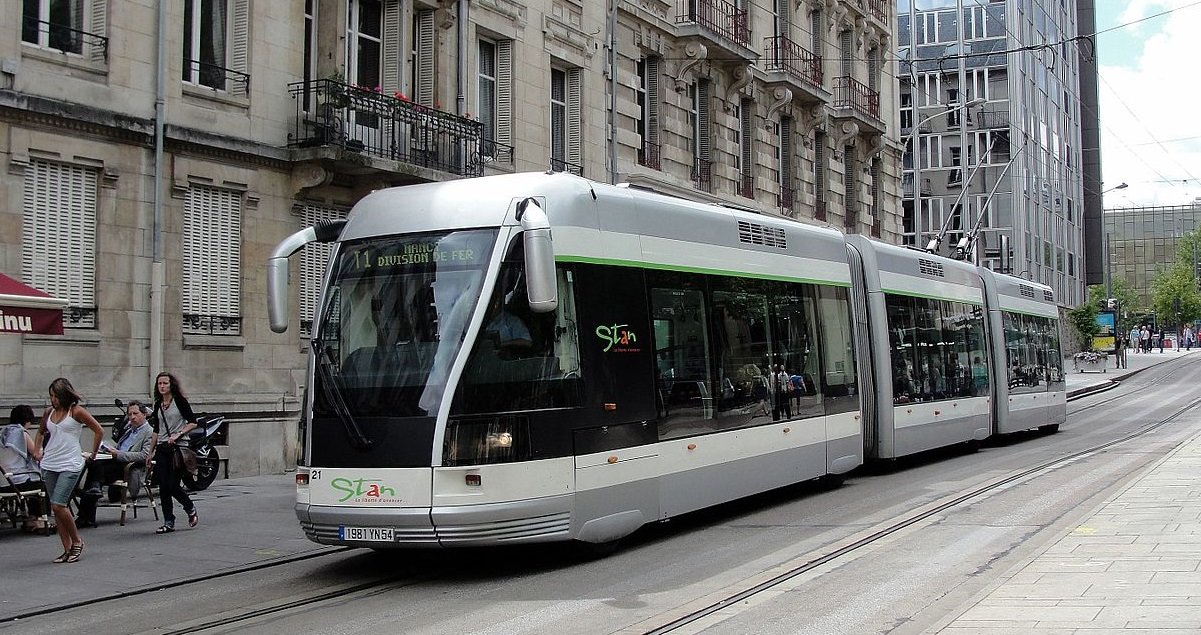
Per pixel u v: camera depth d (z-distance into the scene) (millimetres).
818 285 15672
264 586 10109
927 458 21469
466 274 10094
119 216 16500
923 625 7430
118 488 13906
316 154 18703
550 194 10641
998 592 8078
